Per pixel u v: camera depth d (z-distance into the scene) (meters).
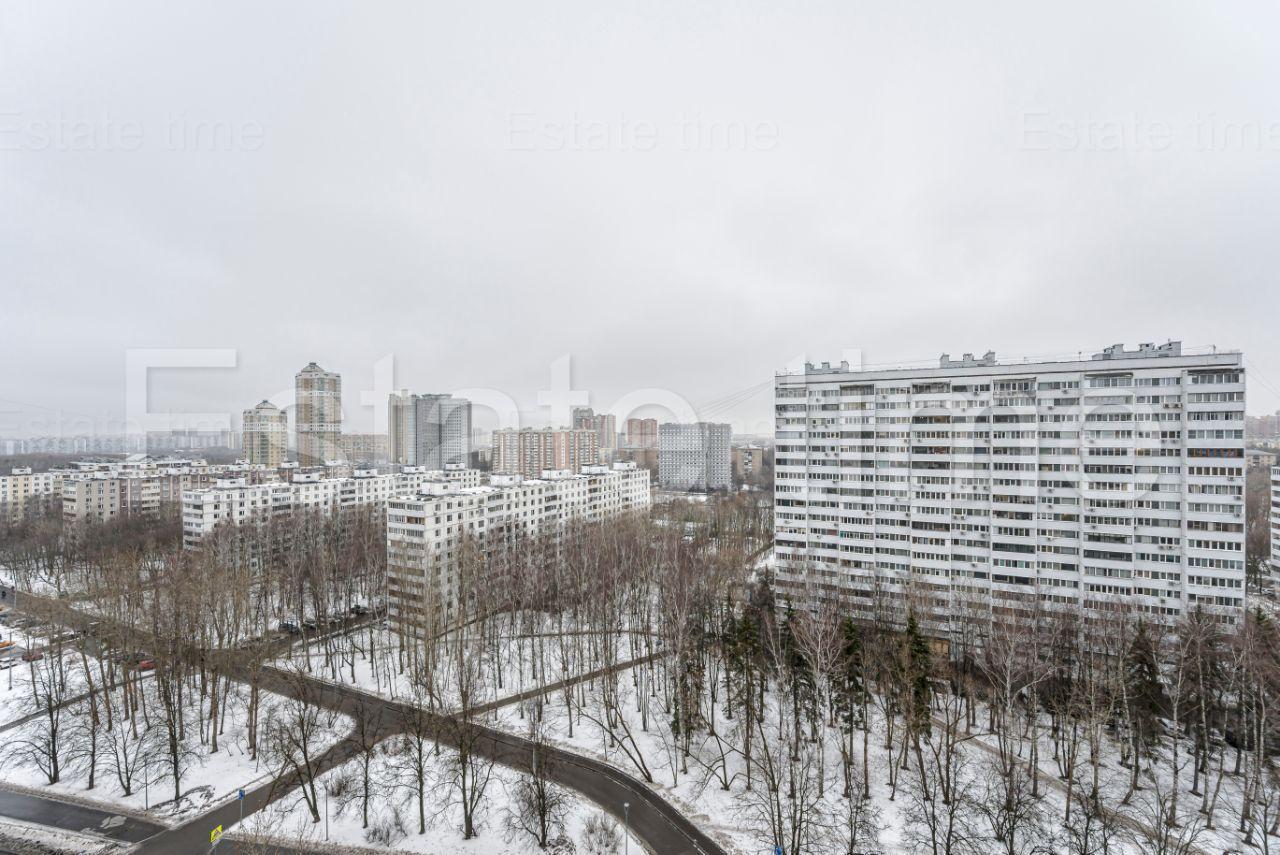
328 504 193.25
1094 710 64.81
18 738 73.94
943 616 104.62
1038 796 64.50
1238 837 59.53
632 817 61.59
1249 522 161.00
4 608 132.38
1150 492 95.75
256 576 142.12
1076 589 100.69
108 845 57.19
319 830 59.41
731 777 68.88
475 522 131.75
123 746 71.94
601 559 126.88
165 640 79.50
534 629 107.81
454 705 81.38
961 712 86.56
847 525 118.56
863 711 65.31
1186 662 74.88
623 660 104.75
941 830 59.09
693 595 96.94
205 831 59.28
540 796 56.56
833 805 63.91
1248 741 71.31
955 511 109.38
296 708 77.88
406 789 64.62
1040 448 103.00
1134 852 56.69
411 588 107.75
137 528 186.12
